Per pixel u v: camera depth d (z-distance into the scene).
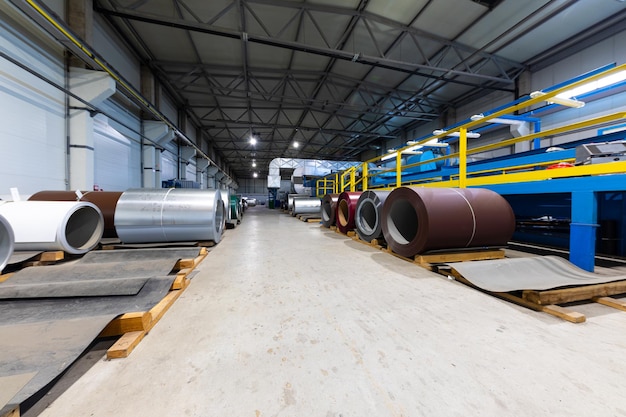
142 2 5.00
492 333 1.40
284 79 8.54
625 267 2.42
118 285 1.72
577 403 0.92
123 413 0.90
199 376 1.08
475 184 3.34
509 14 5.62
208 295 1.97
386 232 3.33
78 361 1.18
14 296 1.56
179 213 3.28
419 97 9.38
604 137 3.50
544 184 2.54
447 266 2.45
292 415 0.89
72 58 4.93
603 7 5.36
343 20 5.95
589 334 1.38
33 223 2.61
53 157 4.61
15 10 3.84
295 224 7.64
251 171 31.64
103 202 3.71
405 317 1.60
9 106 3.83
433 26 6.02
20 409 0.91
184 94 9.84
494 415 0.88
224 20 5.96
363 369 1.12
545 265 2.18
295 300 1.87
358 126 13.30
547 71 7.20
